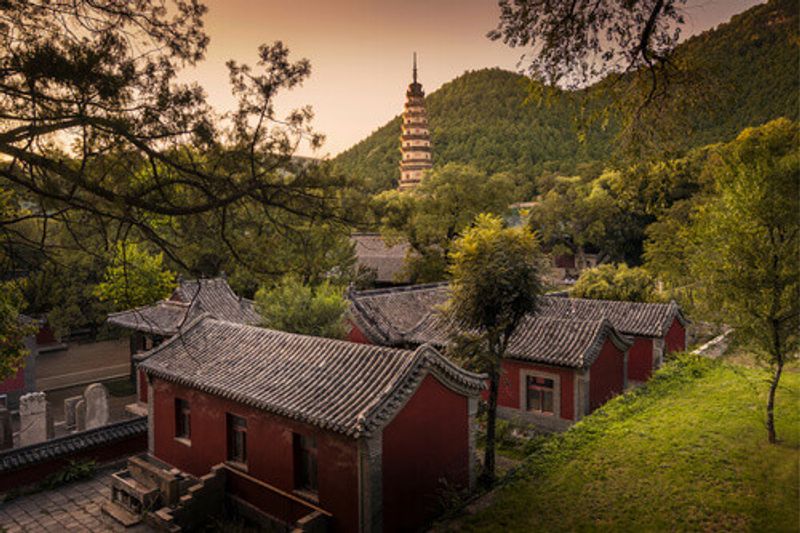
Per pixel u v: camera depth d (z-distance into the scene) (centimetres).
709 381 1727
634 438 1291
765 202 992
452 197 4056
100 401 1973
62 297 2920
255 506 1247
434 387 1195
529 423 1766
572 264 6269
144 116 693
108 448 1655
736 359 2061
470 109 16325
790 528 845
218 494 1301
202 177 762
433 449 1189
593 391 1739
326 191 835
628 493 1037
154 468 1341
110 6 686
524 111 15275
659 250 3172
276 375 1306
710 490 1000
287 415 1135
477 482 1328
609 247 5650
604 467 1156
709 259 1112
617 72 917
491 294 1241
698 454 1151
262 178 798
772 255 1025
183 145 742
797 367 1766
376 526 1054
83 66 636
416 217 3966
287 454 1191
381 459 1067
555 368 1711
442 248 4191
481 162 13125
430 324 2216
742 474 1039
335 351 1325
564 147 13162
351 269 3853
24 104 661
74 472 1547
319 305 2000
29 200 770
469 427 1283
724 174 1098
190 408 1452
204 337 1622
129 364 3231
